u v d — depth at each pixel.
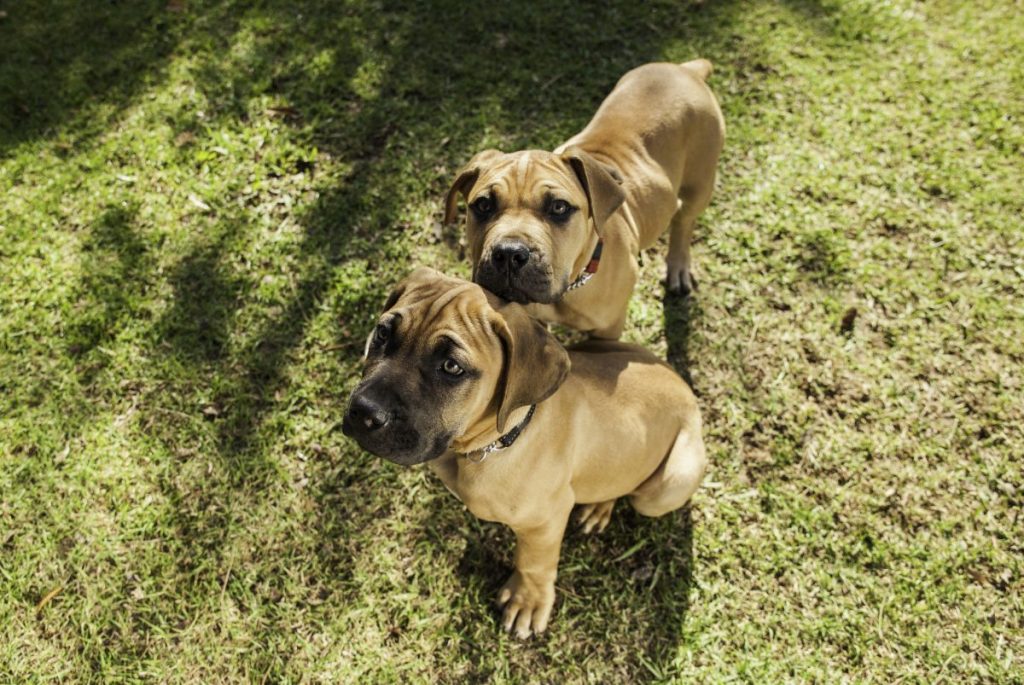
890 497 1.13
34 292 1.25
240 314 1.24
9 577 1.02
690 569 1.08
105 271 1.27
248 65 1.53
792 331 1.26
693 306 1.29
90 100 1.49
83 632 1.00
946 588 1.06
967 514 1.12
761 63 1.57
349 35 1.58
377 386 0.76
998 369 1.22
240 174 1.38
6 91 1.50
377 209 1.35
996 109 1.49
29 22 1.61
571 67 1.54
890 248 1.33
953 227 1.35
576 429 0.90
